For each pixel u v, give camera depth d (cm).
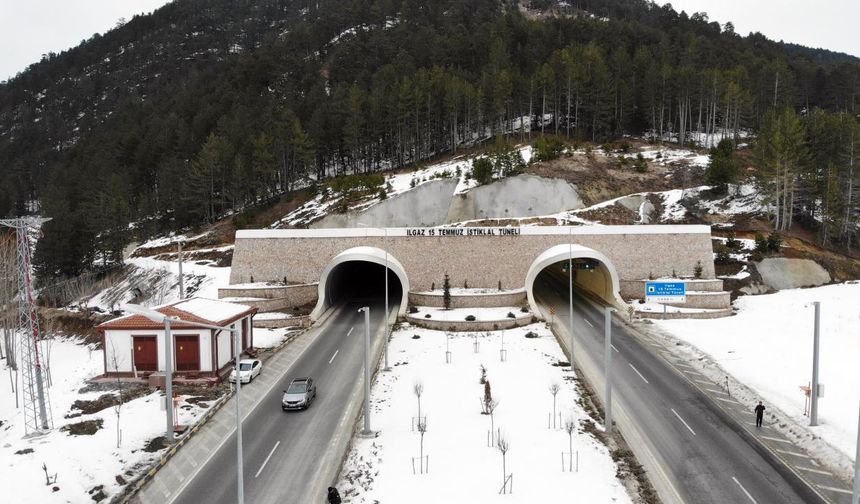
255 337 5334
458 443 2936
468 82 11875
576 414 3325
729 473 2662
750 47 16362
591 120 12125
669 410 3434
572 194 8638
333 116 11575
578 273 7612
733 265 6788
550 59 12281
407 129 11319
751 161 9312
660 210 8331
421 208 8869
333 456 2838
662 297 5694
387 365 4288
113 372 4212
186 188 10606
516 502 2341
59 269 9019
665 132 12481
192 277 8081
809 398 3500
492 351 4653
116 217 10112
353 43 16025
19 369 5703
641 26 16300
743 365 4222
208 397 3775
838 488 2525
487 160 8962
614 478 2586
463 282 6425
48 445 3105
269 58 15862
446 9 18750
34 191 15825
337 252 6588
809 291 6325
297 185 11556
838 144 7819
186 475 2670
